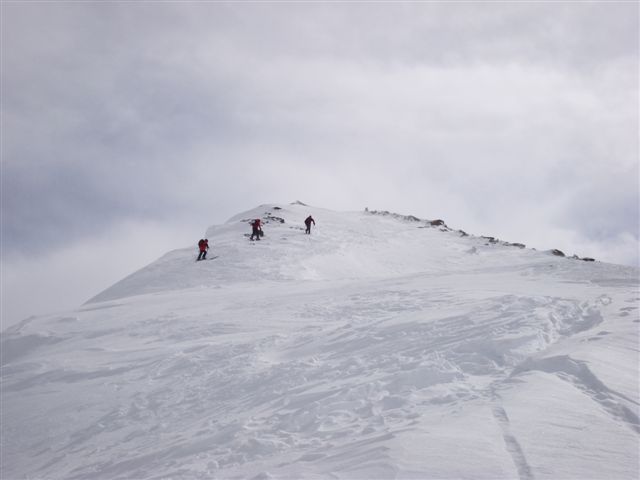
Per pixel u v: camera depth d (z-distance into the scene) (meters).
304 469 4.79
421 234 55.38
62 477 8.49
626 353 7.66
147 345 17.03
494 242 53.81
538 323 10.37
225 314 19.86
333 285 25.53
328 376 9.67
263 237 45.75
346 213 66.75
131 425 10.48
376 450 4.74
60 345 18.88
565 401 5.73
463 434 4.88
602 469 4.06
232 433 7.43
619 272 22.83
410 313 13.88
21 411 13.01
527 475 4.00
